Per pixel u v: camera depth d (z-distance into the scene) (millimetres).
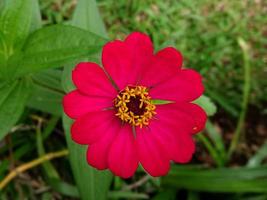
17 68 116
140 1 232
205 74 231
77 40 113
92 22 137
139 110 121
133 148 117
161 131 120
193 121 116
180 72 116
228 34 239
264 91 237
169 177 201
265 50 243
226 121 234
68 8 226
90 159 113
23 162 206
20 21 117
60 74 142
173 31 231
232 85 236
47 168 192
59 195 203
